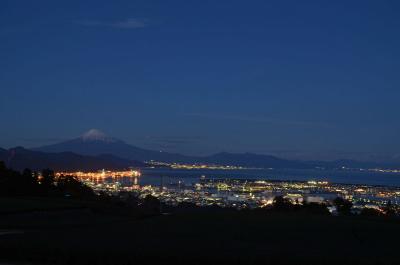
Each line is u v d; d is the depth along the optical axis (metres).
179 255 22.39
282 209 52.78
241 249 25.22
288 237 29.59
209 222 35.00
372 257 23.80
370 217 39.22
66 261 21.67
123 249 23.70
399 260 22.80
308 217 37.78
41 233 29.94
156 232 30.73
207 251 23.95
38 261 21.88
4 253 22.62
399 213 51.47
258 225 33.53
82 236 28.58
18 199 47.00
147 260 21.61
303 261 21.97
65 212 41.66
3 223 34.66
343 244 27.89
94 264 21.42
